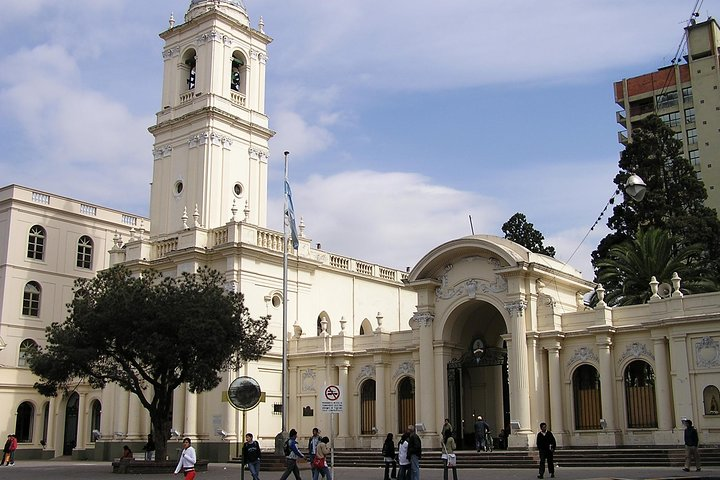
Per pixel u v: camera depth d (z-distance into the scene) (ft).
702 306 105.29
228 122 163.02
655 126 174.50
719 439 100.42
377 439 133.80
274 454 114.62
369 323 177.06
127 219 210.18
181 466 71.51
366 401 139.95
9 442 137.69
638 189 62.95
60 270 192.54
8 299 180.96
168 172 165.27
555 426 114.73
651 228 147.64
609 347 112.47
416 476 74.74
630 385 111.65
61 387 115.44
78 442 168.35
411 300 192.34
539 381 117.29
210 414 141.79
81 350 102.78
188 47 168.96
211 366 105.91
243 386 92.07
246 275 145.59
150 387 153.58
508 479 84.38
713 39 286.25
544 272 121.39
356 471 106.73
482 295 123.75
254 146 167.73
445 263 129.29
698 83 285.64
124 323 103.40
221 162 160.45
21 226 186.39
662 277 140.15
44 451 170.09
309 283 159.63
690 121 286.05
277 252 150.61
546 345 118.01
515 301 118.73
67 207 195.93
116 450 152.97
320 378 142.92
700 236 161.48
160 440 107.45
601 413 112.57
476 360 126.41
